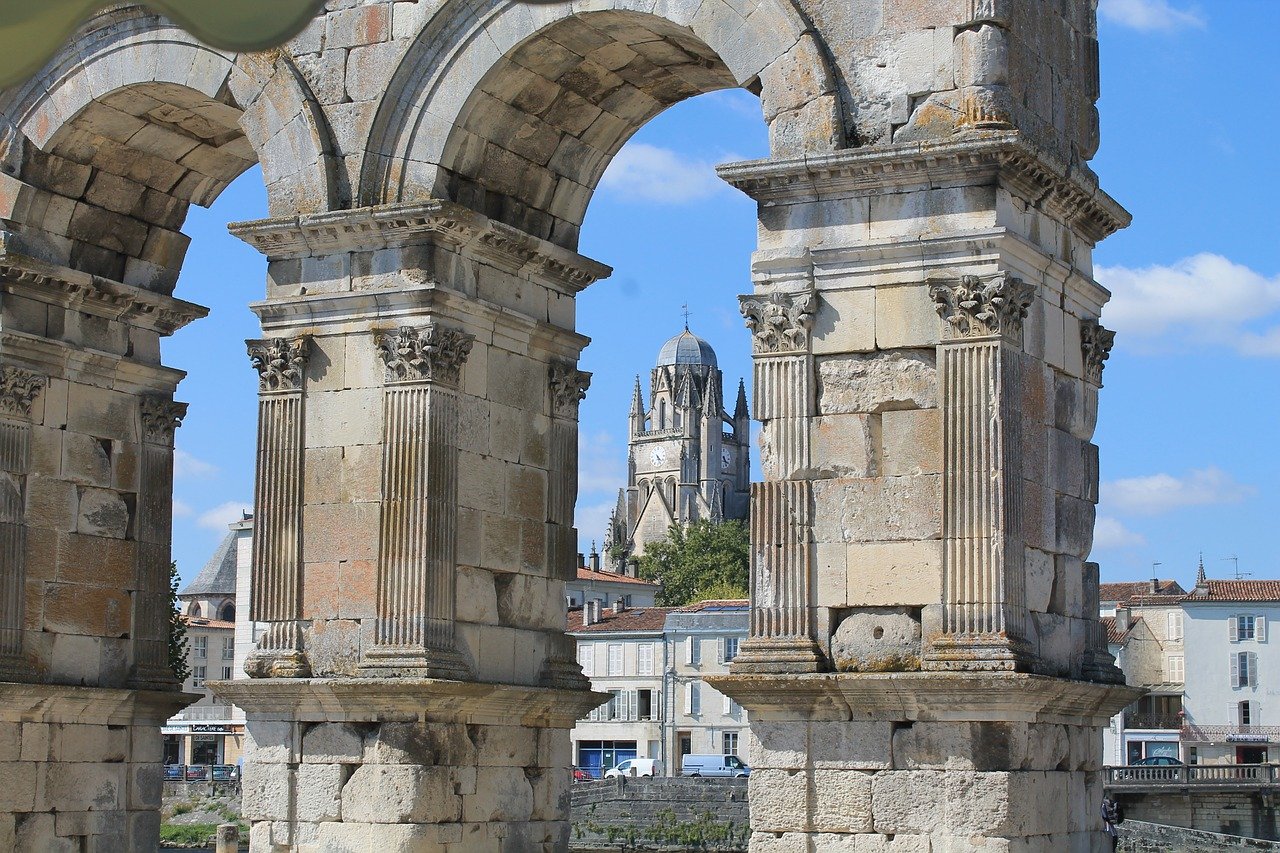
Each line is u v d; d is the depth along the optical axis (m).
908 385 28.27
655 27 31.53
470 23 32.25
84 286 37.84
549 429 34.91
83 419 38.19
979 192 28.09
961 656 27.05
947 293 27.91
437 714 30.94
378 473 31.70
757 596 28.70
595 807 98.19
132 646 38.66
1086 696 28.94
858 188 28.81
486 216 33.12
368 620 31.47
